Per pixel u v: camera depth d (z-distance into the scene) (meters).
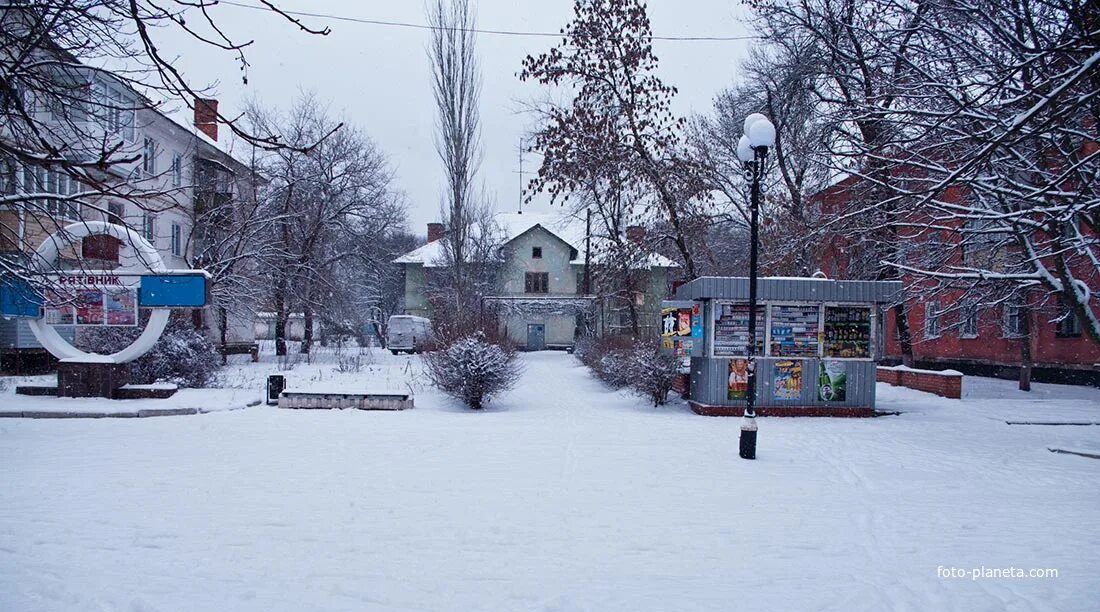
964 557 5.67
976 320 22.70
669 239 22.97
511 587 4.87
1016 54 10.07
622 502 7.29
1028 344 22.98
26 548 5.54
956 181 10.23
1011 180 10.41
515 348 20.17
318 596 4.66
